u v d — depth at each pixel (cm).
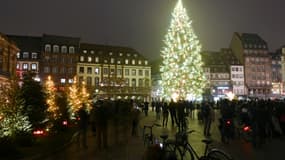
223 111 1808
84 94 3322
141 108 5922
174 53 4578
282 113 2042
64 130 2303
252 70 11706
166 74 4616
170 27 4688
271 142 1756
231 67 11438
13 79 1705
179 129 2294
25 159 1240
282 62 12600
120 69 10188
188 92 4478
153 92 11019
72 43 9294
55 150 1484
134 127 2161
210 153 848
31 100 1739
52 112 2144
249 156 1305
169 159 644
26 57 8725
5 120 1522
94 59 9800
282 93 12262
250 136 1739
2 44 4119
